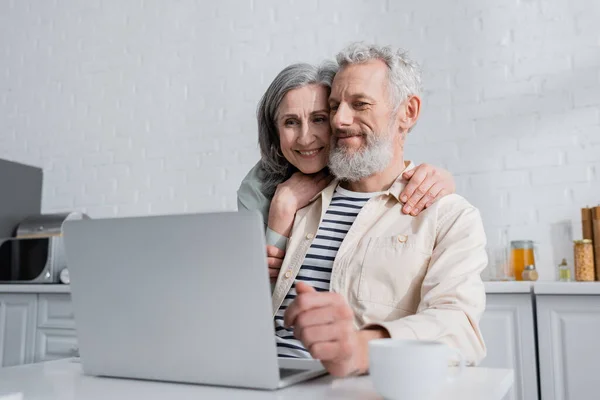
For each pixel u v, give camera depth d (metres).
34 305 2.54
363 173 1.38
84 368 0.86
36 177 3.22
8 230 3.04
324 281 1.34
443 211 1.27
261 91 2.88
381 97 1.37
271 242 1.47
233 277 0.71
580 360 1.80
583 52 2.38
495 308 1.91
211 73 2.98
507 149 2.44
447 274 1.10
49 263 2.59
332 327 0.74
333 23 2.77
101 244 0.80
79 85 3.26
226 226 0.71
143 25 3.16
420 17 2.62
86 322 0.84
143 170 3.05
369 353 0.67
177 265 0.75
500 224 2.41
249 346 0.72
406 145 2.57
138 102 3.11
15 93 3.40
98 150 3.16
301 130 1.48
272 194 1.64
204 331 0.74
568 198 2.34
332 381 0.78
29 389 0.76
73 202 3.18
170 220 0.74
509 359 1.88
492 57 2.50
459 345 0.93
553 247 2.33
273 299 1.37
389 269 1.22
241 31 2.95
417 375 0.63
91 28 3.28
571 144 2.36
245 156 2.87
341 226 1.38
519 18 2.48
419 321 0.90
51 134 3.29
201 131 2.96
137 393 0.73
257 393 0.71
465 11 2.55
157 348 0.78
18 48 3.44
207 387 0.75
